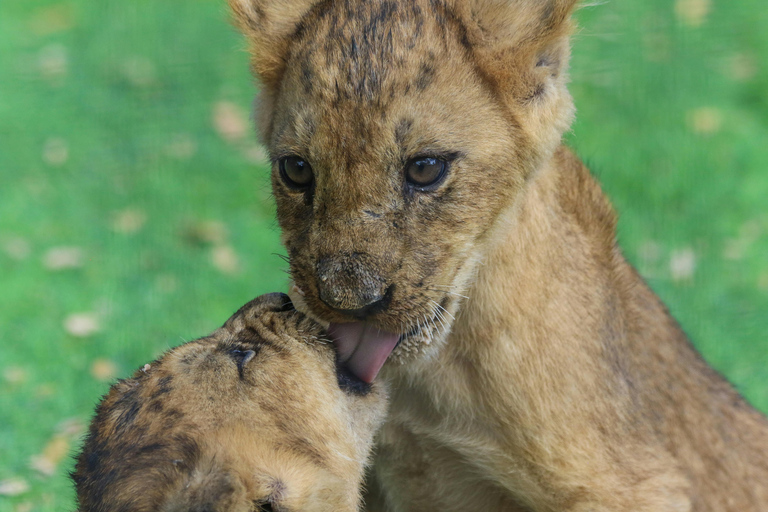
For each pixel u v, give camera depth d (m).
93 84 24.86
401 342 8.78
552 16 8.75
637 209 19.62
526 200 9.23
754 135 21.95
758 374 15.12
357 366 8.78
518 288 9.20
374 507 10.83
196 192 20.23
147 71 25.25
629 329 10.21
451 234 8.52
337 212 8.20
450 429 9.80
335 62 8.27
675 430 10.41
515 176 8.90
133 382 8.66
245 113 23.39
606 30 24.97
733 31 25.12
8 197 19.95
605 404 9.58
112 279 17.11
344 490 8.27
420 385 9.66
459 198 8.49
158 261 17.80
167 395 8.19
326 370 8.70
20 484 11.67
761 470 10.83
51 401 13.38
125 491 7.60
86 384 13.83
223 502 7.18
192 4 28.72
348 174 8.14
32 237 18.52
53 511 11.26
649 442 9.91
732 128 22.20
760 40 24.86
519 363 9.30
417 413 9.93
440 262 8.51
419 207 8.38
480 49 8.62
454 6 8.73
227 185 20.50
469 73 8.57
